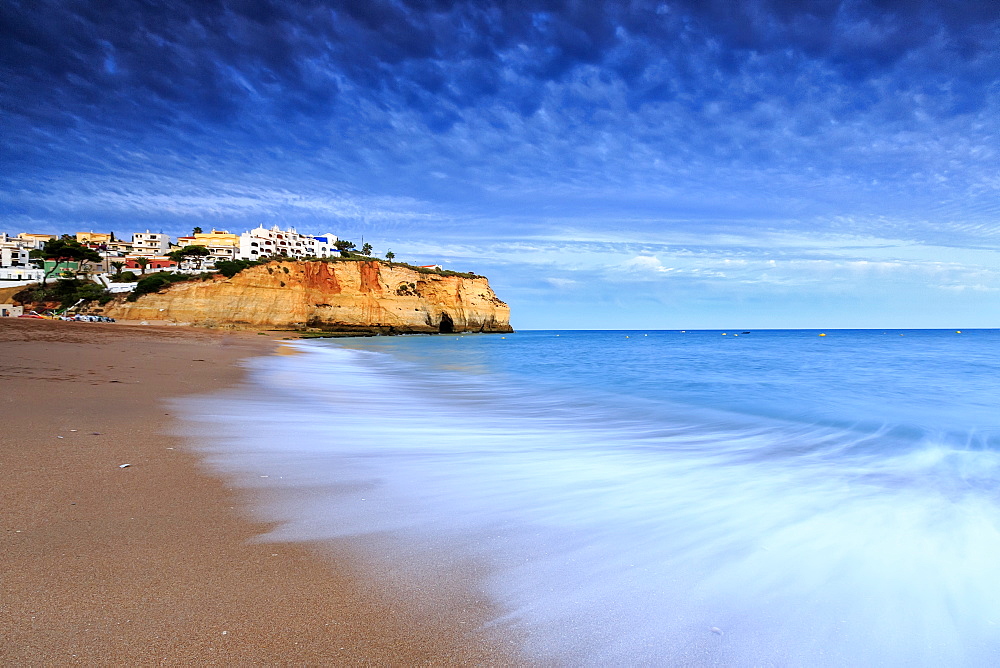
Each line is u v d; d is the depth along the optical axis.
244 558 3.58
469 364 27.30
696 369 23.42
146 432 7.15
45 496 4.48
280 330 73.81
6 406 8.19
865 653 2.84
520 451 7.47
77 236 135.25
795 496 5.54
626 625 3.01
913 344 54.72
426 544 4.02
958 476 6.44
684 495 5.51
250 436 7.49
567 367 24.88
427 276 100.88
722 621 3.09
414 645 2.72
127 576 3.23
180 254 108.25
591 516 4.79
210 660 2.50
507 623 2.97
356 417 9.98
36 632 2.62
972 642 2.96
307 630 2.79
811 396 14.30
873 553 4.11
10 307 70.62
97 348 21.83
